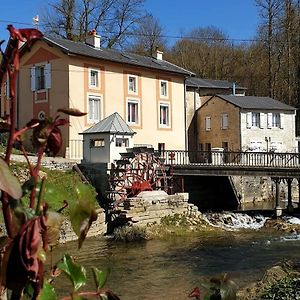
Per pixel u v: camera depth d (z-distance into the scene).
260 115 46.28
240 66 72.62
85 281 1.78
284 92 62.44
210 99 47.72
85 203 1.60
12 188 1.38
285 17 58.91
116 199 25.73
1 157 1.51
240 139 44.88
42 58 34.03
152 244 21.38
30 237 1.37
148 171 27.95
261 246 20.92
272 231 25.31
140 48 61.53
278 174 29.08
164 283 14.55
